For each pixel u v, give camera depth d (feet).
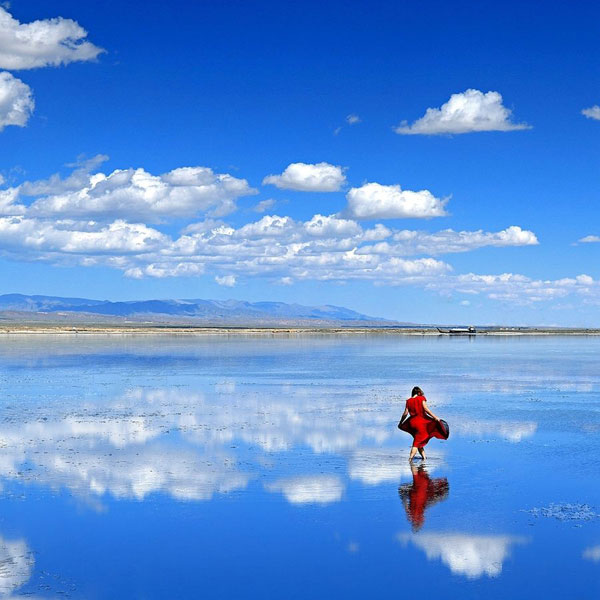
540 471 57.21
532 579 34.60
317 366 181.88
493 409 95.91
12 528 42.06
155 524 42.78
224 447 66.69
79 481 52.80
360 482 53.21
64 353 239.50
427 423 61.26
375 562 36.76
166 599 32.50
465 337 545.85
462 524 42.80
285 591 33.35
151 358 212.64
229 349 279.49
